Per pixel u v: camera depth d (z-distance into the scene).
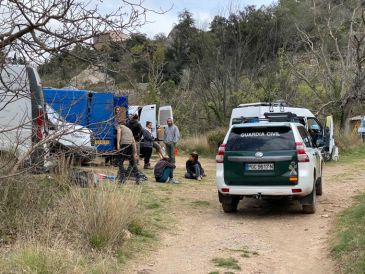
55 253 5.46
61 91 11.30
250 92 26.70
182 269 6.23
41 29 5.64
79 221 6.71
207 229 8.46
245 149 9.34
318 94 27.03
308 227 8.58
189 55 29.42
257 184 9.23
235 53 27.14
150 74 27.22
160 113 20.78
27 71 6.86
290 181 9.05
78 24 5.61
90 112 15.74
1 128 8.21
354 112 32.34
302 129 10.18
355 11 28.16
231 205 9.72
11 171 6.62
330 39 31.20
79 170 8.34
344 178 14.70
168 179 13.11
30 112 9.30
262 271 6.27
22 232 6.23
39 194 7.10
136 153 11.84
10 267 4.98
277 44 28.62
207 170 16.95
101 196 7.02
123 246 6.82
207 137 22.97
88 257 6.00
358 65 24.70
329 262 6.55
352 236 7.19
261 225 8.81
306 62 30.16
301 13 32.62
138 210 8.59
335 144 21.58
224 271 6.18
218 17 27.95
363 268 5.73
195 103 27.98
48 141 6.41
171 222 8.73
